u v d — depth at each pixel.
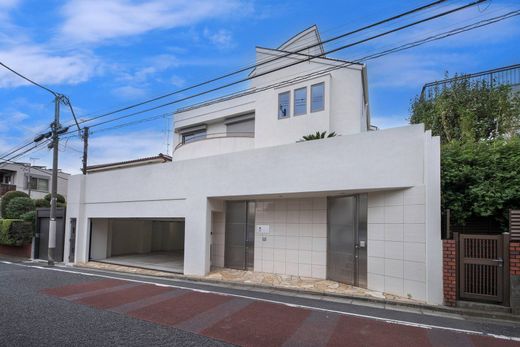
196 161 12.21
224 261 12.35
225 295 8.47
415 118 14.21
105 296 8.36
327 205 10.23
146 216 13.55
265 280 10.12
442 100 12.97
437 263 7.43
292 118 15.82
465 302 7.09
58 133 16.48
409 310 7.21
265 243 11.39
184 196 12.38
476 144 9.61
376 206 8.75
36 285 9.80
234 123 18.89
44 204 24.47
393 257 8.23
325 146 9.37
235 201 12.31
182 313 6.79
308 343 5.21
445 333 5.76
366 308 7.34
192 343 5.14
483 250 7.17
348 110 15.39
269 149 10.45
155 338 5.33
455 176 8.59
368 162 8.61
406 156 8.12
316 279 10.06
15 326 5.87
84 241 15.85
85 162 20.16
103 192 15.41
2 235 18.72
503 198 8.03
